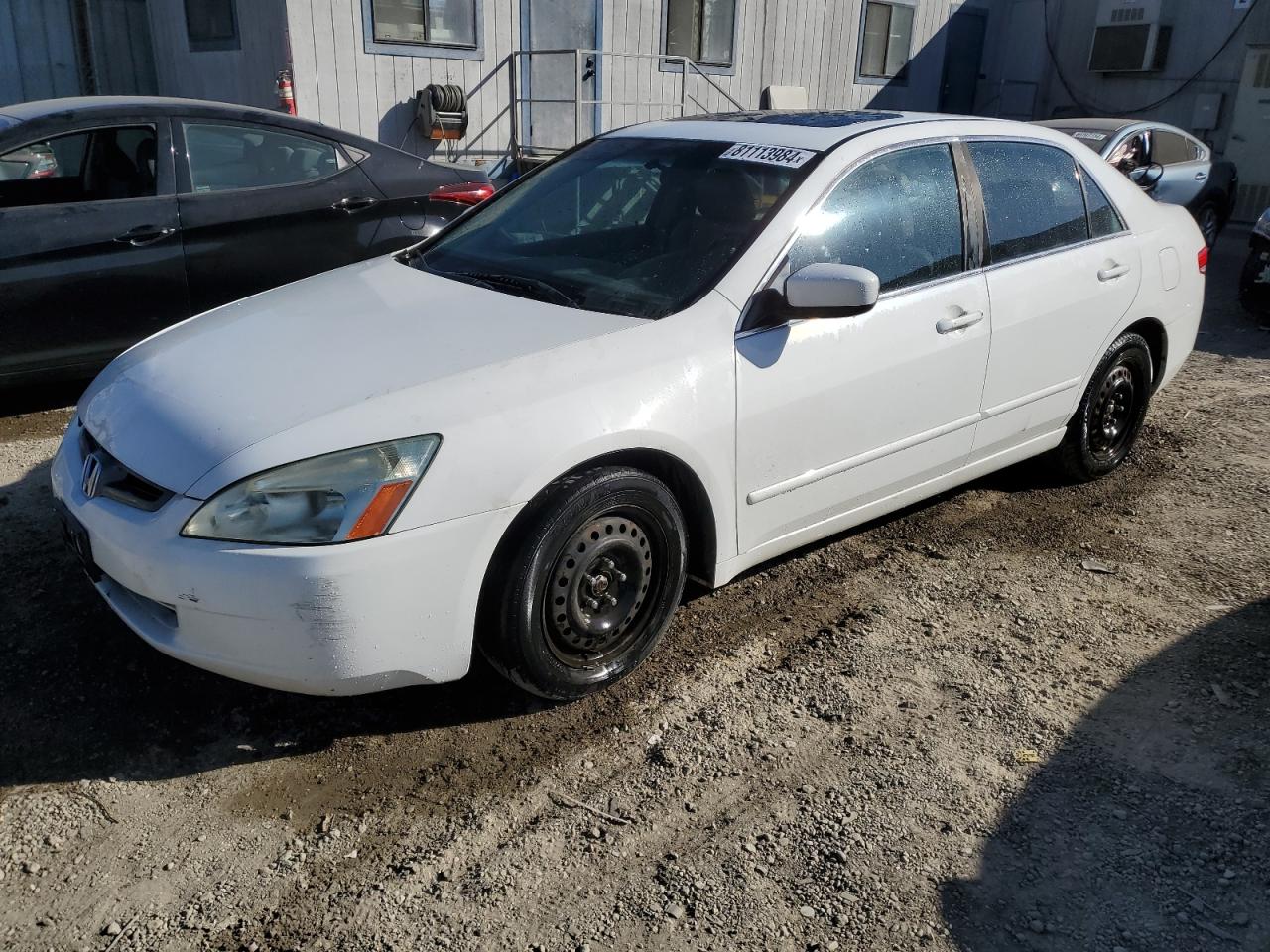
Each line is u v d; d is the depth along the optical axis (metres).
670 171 3.74
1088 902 2.42
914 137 3.78
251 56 10.14
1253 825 2.67
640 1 11.76
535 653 2.90
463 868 2.49
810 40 13.80
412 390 2.72
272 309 3.42
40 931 2.29
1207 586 3.93
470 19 10.50
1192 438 5.58
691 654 3.40
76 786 2.73
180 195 5.36
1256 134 14.26
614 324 3.09
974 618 3.67
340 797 2.72
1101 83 15.95
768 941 2.30
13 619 3.42
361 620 2.57
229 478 2.55
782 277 3.29
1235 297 9.38
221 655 2.62
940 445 3.90
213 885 2.43
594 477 2.88
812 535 3.63
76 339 5.16
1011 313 3.97
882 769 2.87
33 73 11.79
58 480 3.04
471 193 6.37
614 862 2.52
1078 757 2.93
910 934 2.33
